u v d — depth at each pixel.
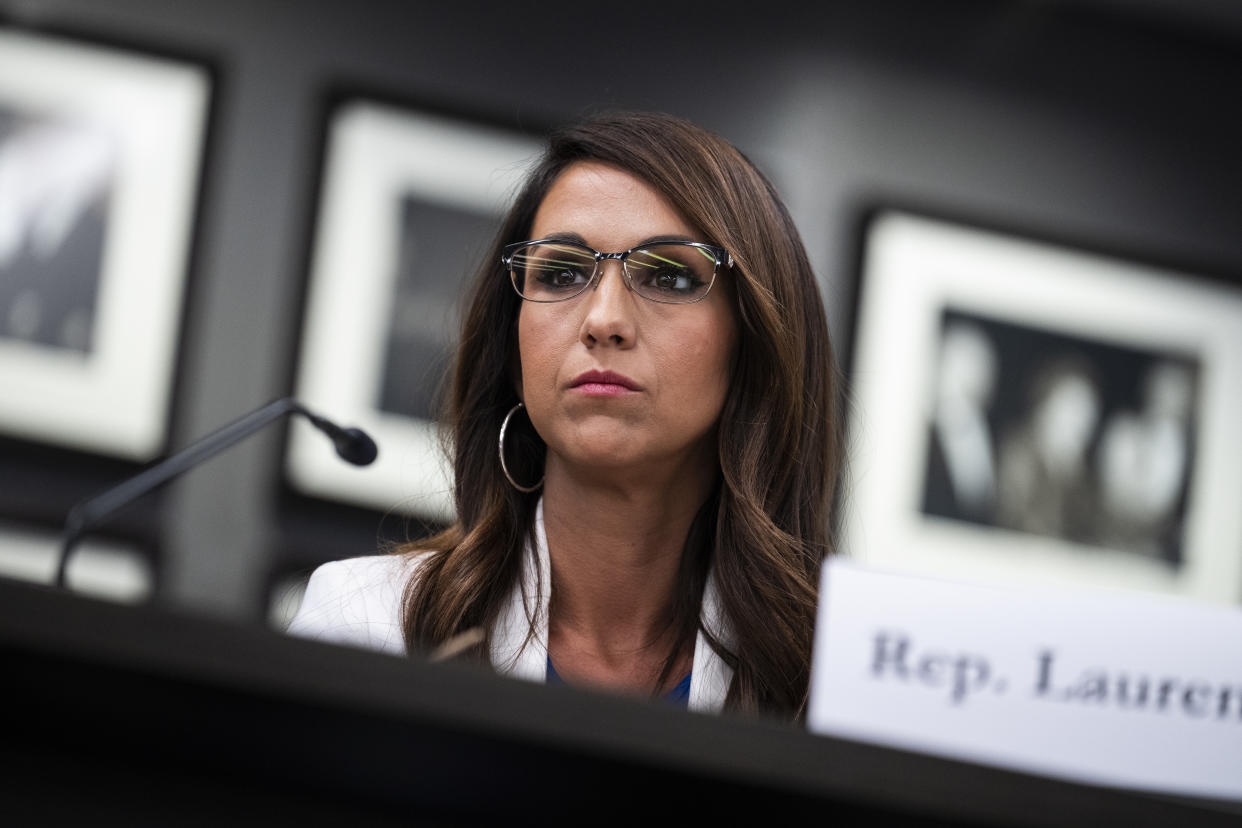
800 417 5.37
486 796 2.67
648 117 5.38
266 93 12.28
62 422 11.61
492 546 5.28
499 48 12.72
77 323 11.75
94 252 11.84
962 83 13.52
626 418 4.83
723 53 13.14
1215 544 13.14
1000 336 13.17
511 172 12.06
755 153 13.08
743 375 5.26
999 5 13.66
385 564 5.50
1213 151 13.79
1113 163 13.62
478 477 5.57
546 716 2.54
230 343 11.95
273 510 11.75
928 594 3.07
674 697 5.12
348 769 2.64
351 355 12.08
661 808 2.67
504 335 5.60
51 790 2.59
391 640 5.21
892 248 13.13
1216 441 13.29
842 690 3.04
